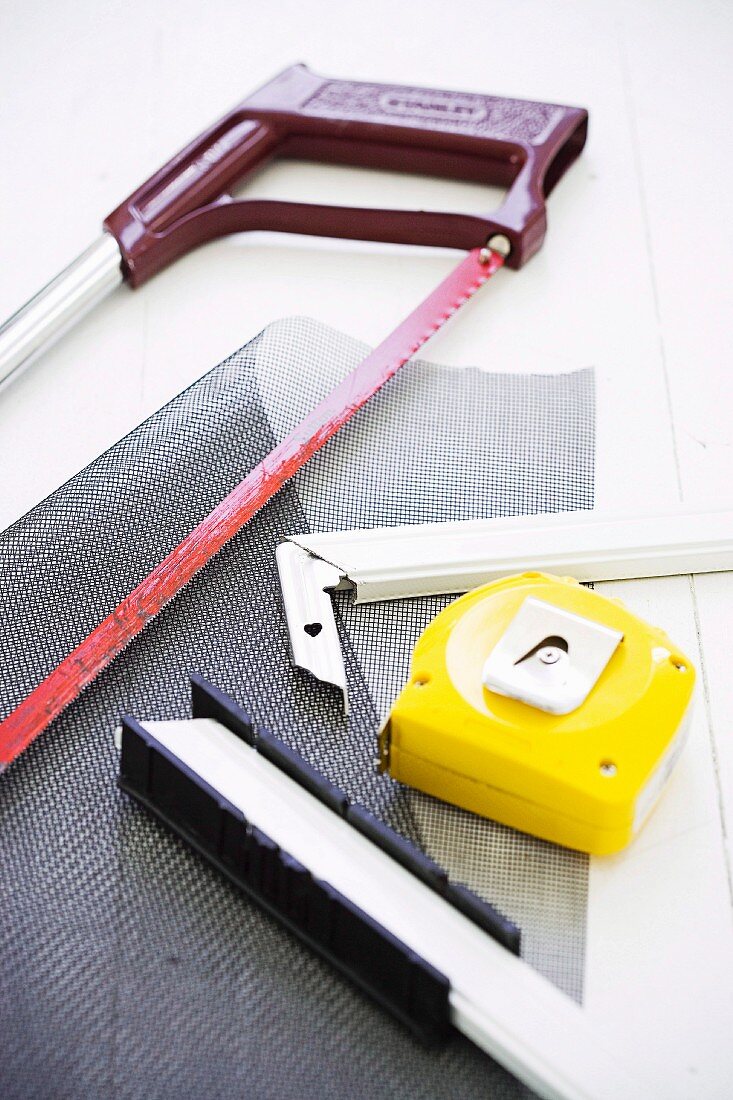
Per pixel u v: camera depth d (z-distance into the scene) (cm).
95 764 55
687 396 65
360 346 67
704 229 71
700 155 73
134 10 80
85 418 65
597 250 70
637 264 69
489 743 52
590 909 52
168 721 55
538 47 78
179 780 53
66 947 52
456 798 54
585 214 71
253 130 71
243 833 51
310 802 53
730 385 65
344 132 71
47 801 55
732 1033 50
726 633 58
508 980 49
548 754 51
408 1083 49
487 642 54
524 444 64
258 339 65
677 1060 50
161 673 58
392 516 61
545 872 53
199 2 80
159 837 54
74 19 79
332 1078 50
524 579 56
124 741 54
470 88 76
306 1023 50
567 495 62
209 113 75
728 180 72
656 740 51
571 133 71
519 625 53
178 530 61
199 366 66
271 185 73
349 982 51
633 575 60
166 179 69
